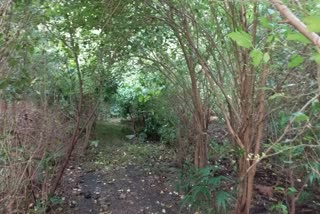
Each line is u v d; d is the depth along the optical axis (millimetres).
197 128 4375
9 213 3018
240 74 2941
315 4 1427
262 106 2945
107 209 4062
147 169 5180
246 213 3238
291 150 2855
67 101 4449
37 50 3684
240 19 2705
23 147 3248
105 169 5199
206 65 3268
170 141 5719
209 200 3557
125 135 6531
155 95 5438
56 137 4008
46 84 3895
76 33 3961
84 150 5535
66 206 4078
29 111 3527
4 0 2566
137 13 3807
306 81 2729
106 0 3672
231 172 4441
